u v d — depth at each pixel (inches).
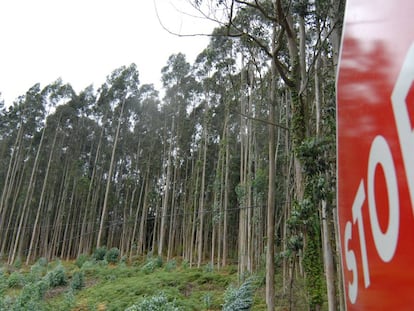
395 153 21.8
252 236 617.9
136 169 1161.4
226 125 745.0
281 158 544.1
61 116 1175.6
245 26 332.5
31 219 1129.4
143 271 740.7
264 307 416.8
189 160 1093.8
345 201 32.6
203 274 636.1
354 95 30.2
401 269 20.3
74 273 724.7
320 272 228.1
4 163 1199.6
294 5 249.3
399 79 21.8
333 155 197.9
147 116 1158.3
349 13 32.7
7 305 463.8
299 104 248.7
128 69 1195.9
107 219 1167.0
